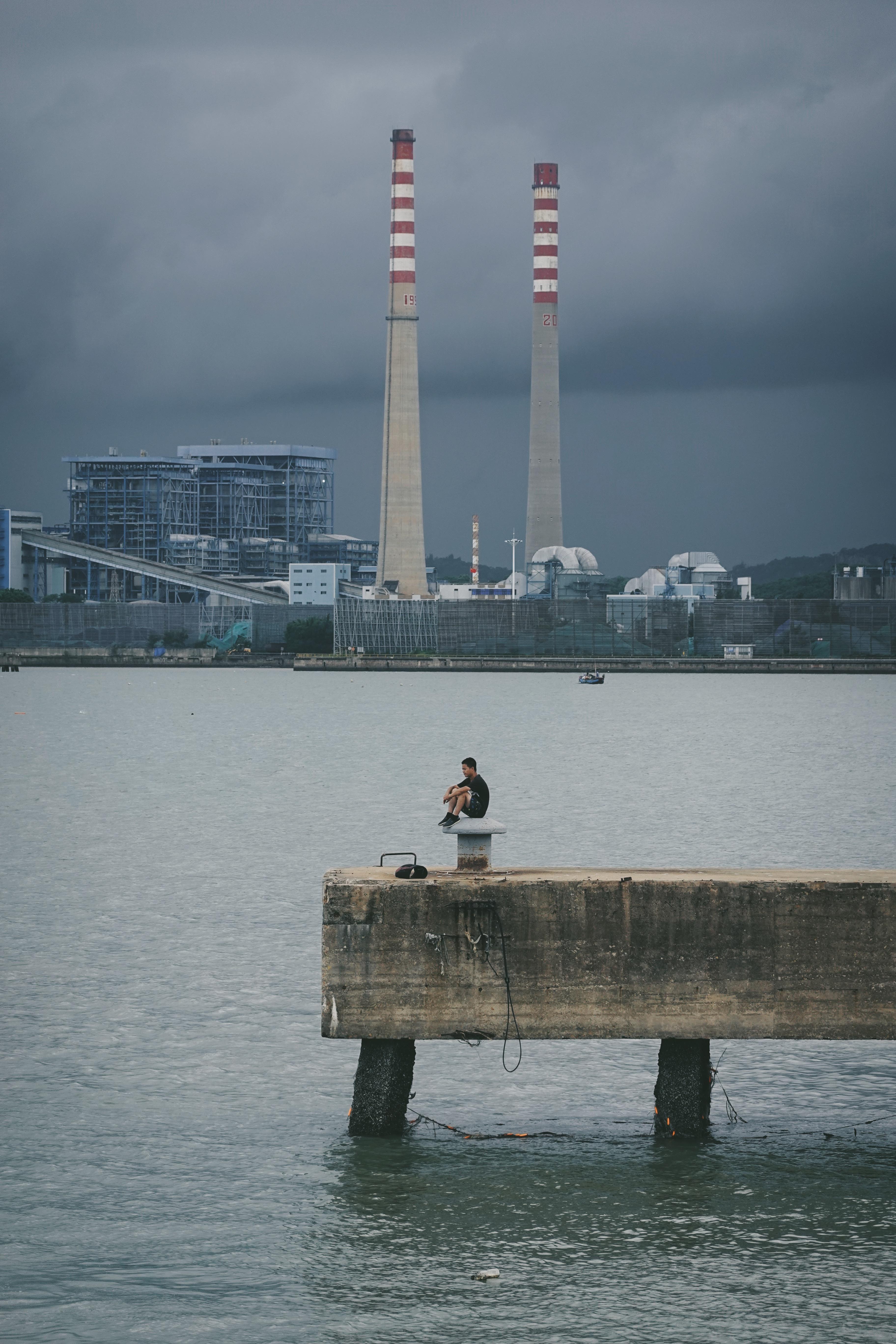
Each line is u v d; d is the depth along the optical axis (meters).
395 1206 29.42
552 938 30.25
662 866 70.00
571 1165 31.52
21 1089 35.47
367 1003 30.47
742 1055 39.34
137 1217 28.94
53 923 53.66
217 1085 35.97
